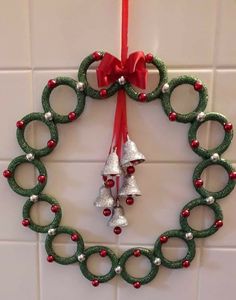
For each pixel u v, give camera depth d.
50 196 0.36
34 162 0.35
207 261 0.38
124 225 0.34
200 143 0.35
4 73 0.35
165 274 0.38
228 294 0.38
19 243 0.38
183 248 0.37
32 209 0.37
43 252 0.38
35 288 0.39
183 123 0.35
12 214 0.38
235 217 0.36
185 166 0.36
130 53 0.34
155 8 0.33
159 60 0.33
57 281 0.39
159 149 0.36
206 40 0.33
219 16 0.33
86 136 0.36
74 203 0.37
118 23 0.33
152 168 0.36
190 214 0.37
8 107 0.35
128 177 0.34
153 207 0.37
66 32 0.34
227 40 0.33
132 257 0.38
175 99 0.34
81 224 0.37
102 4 0.33
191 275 0.38
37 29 0.34
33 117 0.34
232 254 0.37
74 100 0.35
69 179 0.37
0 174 0.37
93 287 0.39
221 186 0.36
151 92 0.33
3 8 0.33
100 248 0.37
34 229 0.37
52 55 0.34
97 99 0.34
